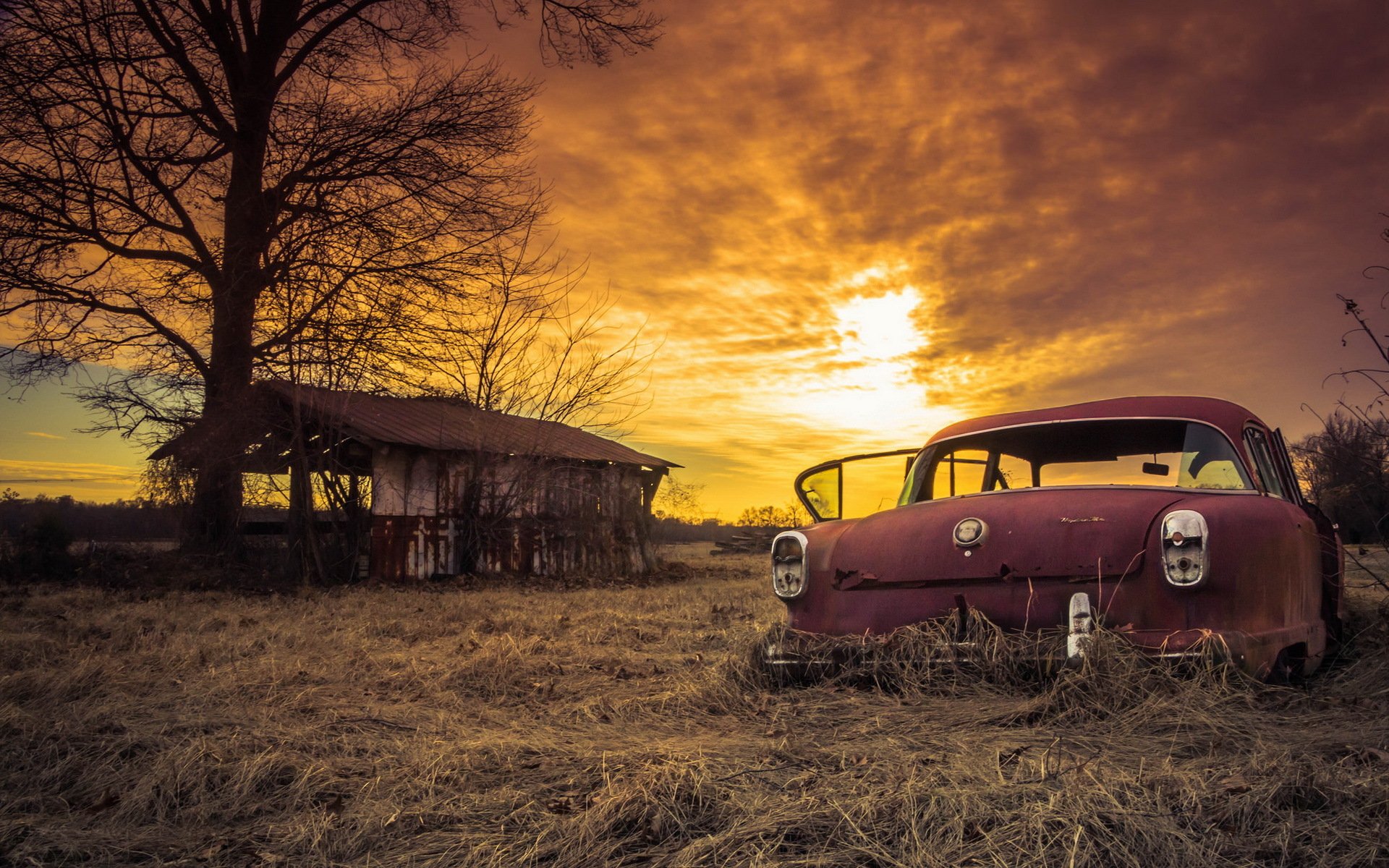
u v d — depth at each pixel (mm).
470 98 17000
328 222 15680
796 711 3846
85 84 14961
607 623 8102
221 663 5684
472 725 3949
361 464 15430
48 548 14070
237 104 16938
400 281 15734
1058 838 2193
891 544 4301
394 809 2713
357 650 6234
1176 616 3617
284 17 17984
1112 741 3084
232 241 15875
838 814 2463
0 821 2748
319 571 14148
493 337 16484
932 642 3998
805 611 4496
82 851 2504
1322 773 2518
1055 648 3688
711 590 13297
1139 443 4508
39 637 6832
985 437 4930
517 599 11148
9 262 14875
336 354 14867
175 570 13750
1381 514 5359
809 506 5445
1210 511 3713
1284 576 3959
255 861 2398
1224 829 2268
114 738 3598
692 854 2262
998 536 4016
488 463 16172
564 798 2754
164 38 16453
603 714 4090
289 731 3727
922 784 2600
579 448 18625
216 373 14852
